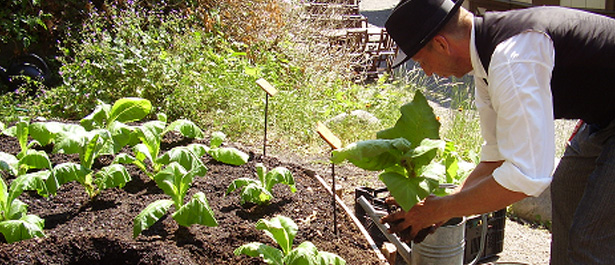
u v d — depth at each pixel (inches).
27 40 327.6
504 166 87.8
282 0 371.9
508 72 87.7
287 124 245.3
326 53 352.8
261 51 319.6
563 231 124.6
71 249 111.5
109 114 159.0
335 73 329.1
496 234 173.8
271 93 169.3
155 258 109.1
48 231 117.9
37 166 135.3
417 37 95.0
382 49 429.1
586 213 102.8
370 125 260.2
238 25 350.0
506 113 87.4
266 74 288.2
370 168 105.0
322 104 280.2
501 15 94.9
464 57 96.1
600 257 101.7
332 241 127.5
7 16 331.0
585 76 97.7
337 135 248.1
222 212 132.5
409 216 98.9
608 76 97.7
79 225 122.3
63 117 243.8
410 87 328.5
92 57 256.2
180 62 258.4
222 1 352.2
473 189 92.4
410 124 104.0
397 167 104.3
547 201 203.3
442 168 101.2
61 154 160.6
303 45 348.8
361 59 417.1
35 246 109.5
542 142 85.3
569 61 95.7
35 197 134.5
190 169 135.6
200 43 293.0
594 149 112.5
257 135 239.6
